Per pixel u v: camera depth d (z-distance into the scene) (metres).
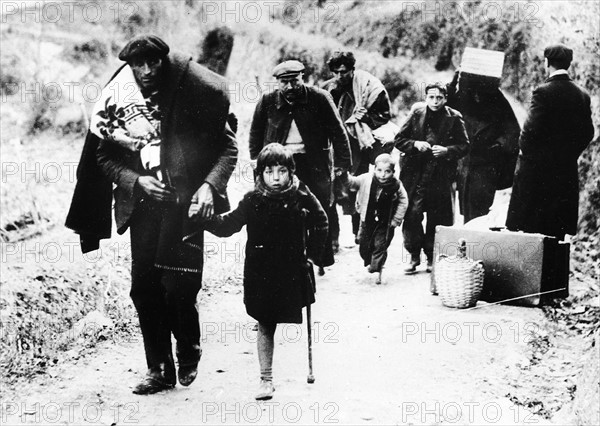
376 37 12.62
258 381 6.33
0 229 7.95
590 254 9.16
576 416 5.62
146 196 5.93
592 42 11.01
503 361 6.69
